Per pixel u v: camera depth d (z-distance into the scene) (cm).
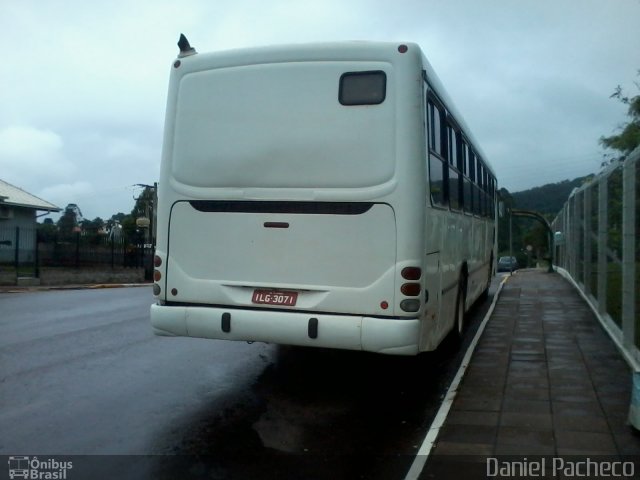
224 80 661
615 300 935
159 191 686
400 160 604
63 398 678
